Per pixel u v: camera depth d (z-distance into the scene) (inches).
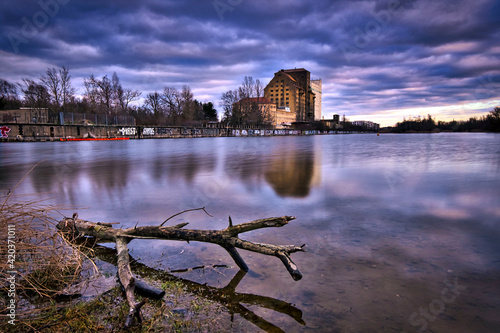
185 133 1909.4
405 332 61.7
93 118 1374.3
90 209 165.2
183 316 70.1
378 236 119.3
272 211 159.5
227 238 96.3
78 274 92.7
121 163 411.8
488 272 87.4
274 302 74.8
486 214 149.3
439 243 111.0
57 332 65.7
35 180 269.3
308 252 104.3
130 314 66.7
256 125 3085.6
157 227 106.5
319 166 364.2
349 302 73.5
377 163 388.2
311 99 6747.1
